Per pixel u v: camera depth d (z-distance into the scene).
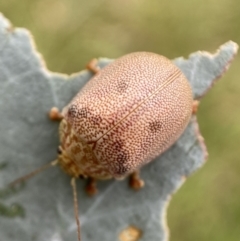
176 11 0.07
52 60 0.06
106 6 0.06
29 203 0.05
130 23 0.07
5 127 0.05
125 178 0.05
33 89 0.05
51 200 0.05
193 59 0.05
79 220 0.05
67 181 0.05
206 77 0.05
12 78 0.05
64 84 0.05
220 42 0.07
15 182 0.05
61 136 0.05
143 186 0.05
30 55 0.05
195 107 0.05
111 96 0.05
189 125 0.05
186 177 0.05
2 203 0.05
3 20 0.05
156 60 0.05
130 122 0.05
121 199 0.05
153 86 0.05
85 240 0.05
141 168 0.05
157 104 0.05
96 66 0.05
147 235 0.05
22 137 0.05
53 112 0.05
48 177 0.05
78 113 0.05
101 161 0.05
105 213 0.05
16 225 0.05
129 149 0.05
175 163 0.05
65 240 0.05
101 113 0.05
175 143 0.05
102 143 0.05
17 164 0.05
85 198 0.05
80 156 0.05
